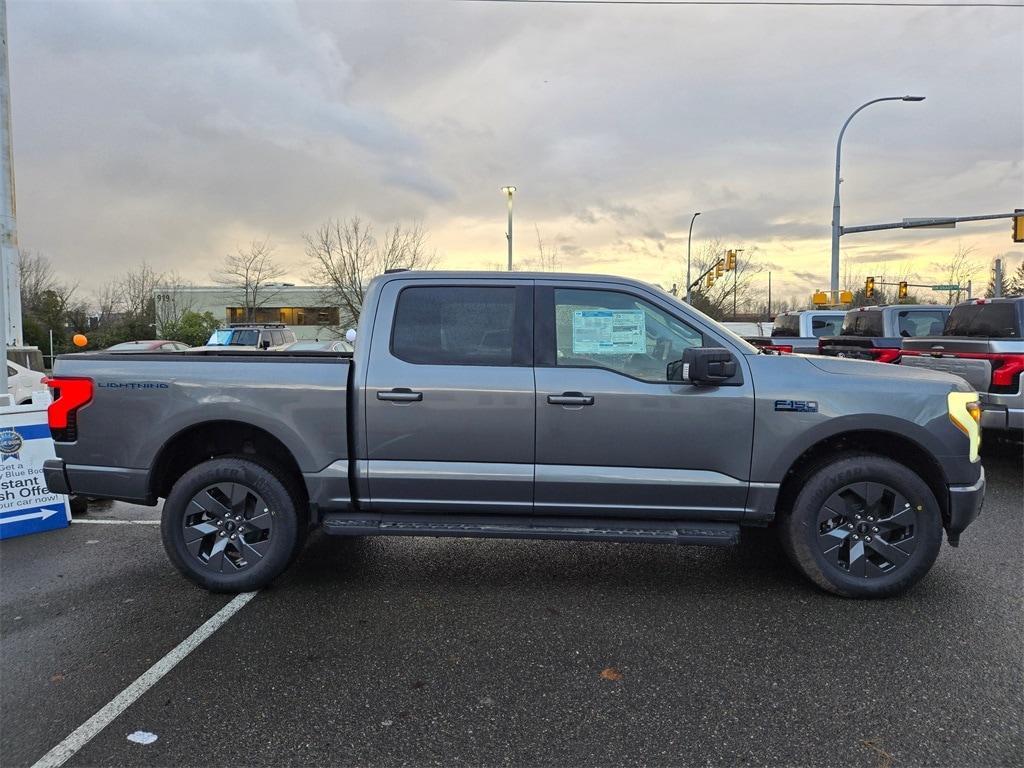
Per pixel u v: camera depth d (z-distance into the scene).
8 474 5.29
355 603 3.94
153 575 4.44
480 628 3.61
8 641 3.49
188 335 40.34
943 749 2.57
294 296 44.78
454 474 3.90
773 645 3.39
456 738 2.66
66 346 40.03
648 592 4.08
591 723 2.75
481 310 4.01
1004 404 6.64
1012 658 3.24
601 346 3.96
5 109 10.48
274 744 2.62
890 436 3.89
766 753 2.56
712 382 3.74
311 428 3.94
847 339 10.07
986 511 5.76
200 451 4.32
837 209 22.08
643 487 3.86
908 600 3.91
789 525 3.95
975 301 7.46
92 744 2.62
